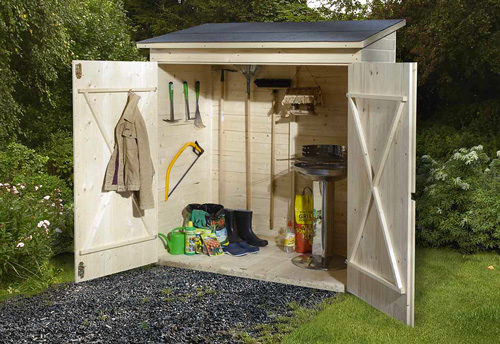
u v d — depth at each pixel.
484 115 10.48
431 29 9.88
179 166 7.39
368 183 5.52
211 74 7.85
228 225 7.42
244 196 7.96
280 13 16.66
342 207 7.27
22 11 9.27
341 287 5.96
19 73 10.84
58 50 10.63
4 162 9.12
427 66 10.01
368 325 5.03
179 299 5.66
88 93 6.03
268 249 7.28
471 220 7.17
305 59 6.14
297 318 5.18
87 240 6.15
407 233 4.95
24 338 4.73
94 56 12.25
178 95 7.26
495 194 7.34
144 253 6.69
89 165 6.12
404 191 4.98
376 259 5.45
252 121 7.77
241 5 17.53
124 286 6.07
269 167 7.75
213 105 7.91
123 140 6.32
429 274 6.45
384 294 5.32
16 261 6.01
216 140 7.98
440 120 11.08
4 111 9.87
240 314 5.27
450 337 4.77
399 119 5.02
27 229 6.11
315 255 6.88
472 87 11.27
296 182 7.56
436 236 7.44
